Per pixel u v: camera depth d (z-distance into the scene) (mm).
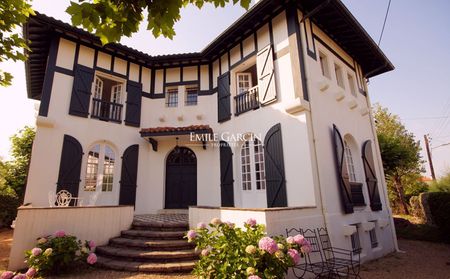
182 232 5750
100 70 8938
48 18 7477
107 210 6035
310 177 5820
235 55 8844
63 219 5367
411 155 12805
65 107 7973
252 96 7906
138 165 9203
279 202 6375
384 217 8117
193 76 10242
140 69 10133
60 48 8227
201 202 8852
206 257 3709
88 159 8281
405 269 5652
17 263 4809
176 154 9625
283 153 6543
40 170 7168
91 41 8617
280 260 3414
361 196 7488
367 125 9250
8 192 12703
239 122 8273
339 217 6066
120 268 4742
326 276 4742
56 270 4598
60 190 7305
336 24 7902
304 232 4973
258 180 7461
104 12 1973
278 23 7367
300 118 6297
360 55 9555
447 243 8656
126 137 9141
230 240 3654
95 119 8531
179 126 9734
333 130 6836
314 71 6930
